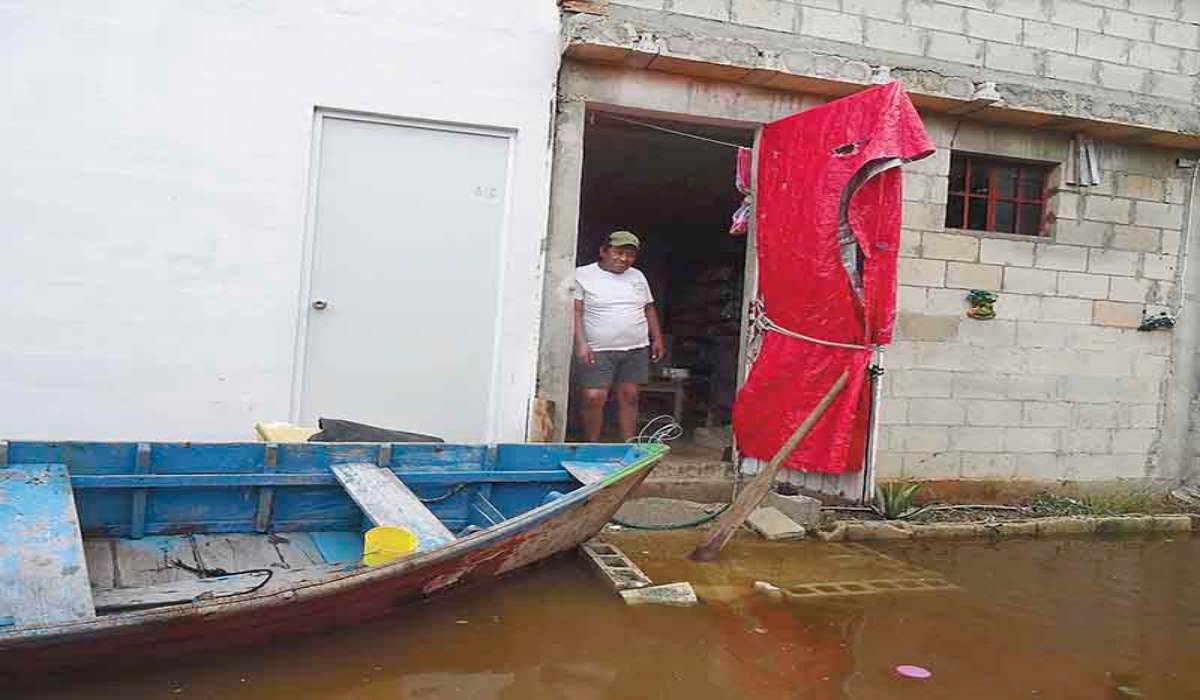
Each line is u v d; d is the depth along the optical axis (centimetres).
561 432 627
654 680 369
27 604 314
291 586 345
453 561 395
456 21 600
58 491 388
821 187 579
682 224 1168
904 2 677
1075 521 660
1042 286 723
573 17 589
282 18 571
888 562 554
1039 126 710
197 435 571
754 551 558
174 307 564
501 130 613
